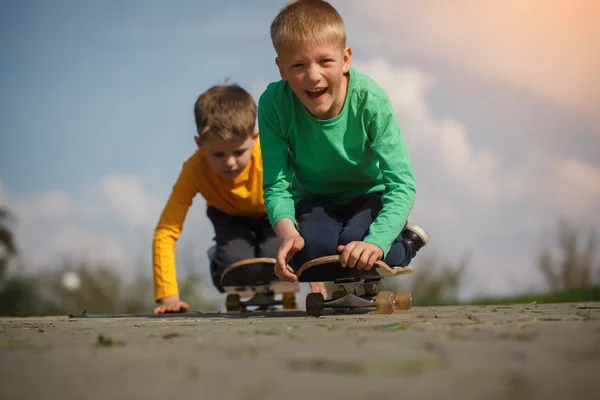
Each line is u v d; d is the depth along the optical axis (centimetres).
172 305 462
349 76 349
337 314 334
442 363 139
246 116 460
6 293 825
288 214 348
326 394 112
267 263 453
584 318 248
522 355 149
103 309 820
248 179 475
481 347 162
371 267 322
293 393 114
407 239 388
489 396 109
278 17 337
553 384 119
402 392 113
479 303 649
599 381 121
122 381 132
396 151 356
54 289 832
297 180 383
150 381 131
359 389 116
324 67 328
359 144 358
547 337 180
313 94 335
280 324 256
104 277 837
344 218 382
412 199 354
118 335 219
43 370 149
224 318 340
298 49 324
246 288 475
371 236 330
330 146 356
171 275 470
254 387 121
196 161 480
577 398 109
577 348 159
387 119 353
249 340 192
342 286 339
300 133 359
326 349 165
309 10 328
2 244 852
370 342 176
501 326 215
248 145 466
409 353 154
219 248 485
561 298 604
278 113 359
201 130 457
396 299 374
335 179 373
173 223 478
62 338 217
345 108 349
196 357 160
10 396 123
